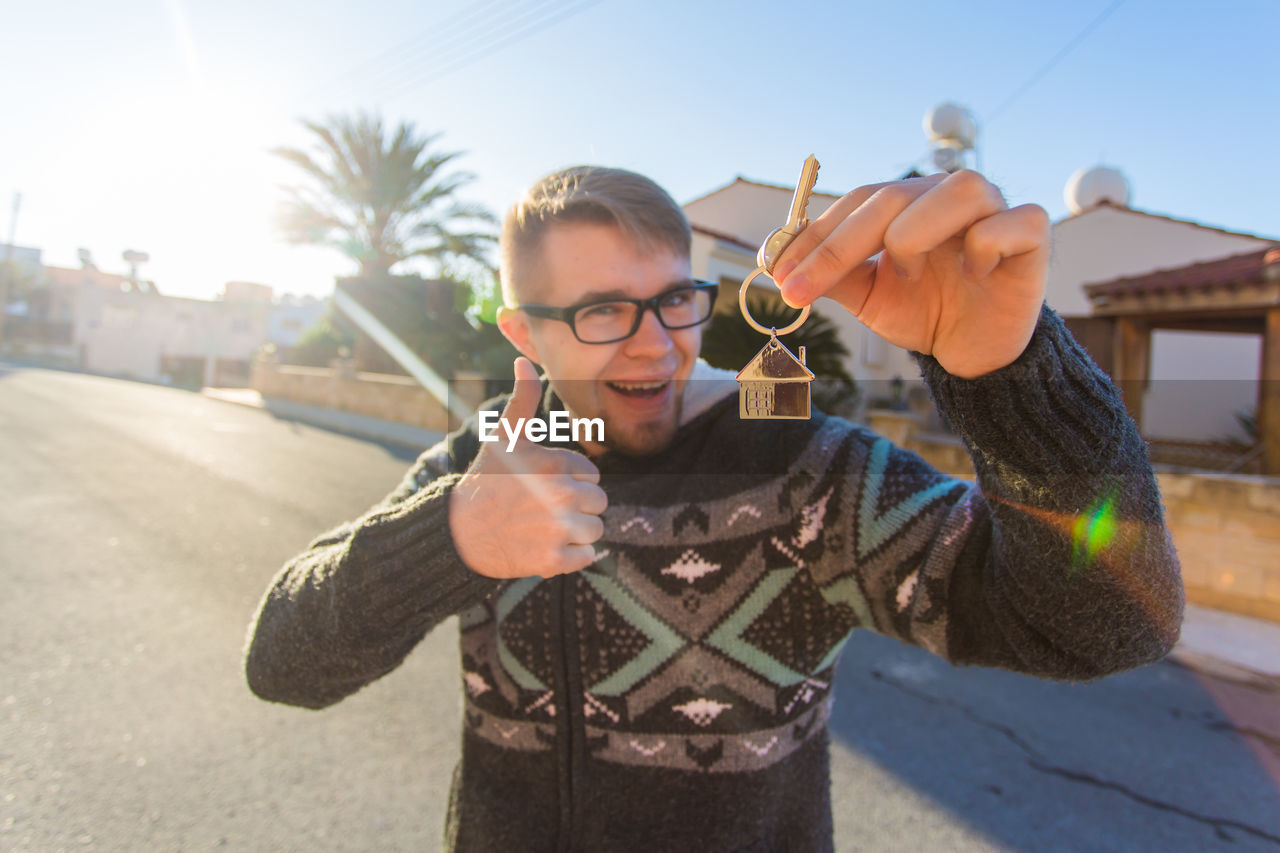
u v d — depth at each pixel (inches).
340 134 622.2
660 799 36.4
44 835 93.7
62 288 1606.8
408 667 140.7
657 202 37.8
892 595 34.5
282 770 108.2
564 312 37.2
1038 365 24.6
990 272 22.9
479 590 28.2
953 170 24.5
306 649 31.9
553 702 37.5
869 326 26.2
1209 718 131.6
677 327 38.0
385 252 647.8
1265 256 312.2
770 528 36.5
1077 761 117.1
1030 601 28.2
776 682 36.5
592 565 37.3
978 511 32.8
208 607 167.9
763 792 36.3
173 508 266.2
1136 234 484.4
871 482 35.4
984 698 137.0
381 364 668.7
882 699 136.6
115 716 120.6
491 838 38.1
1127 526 26.2
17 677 131.9
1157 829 101.1
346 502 286.5
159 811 98.8
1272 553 180.4
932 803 106.1
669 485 37.6
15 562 195.2
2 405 585.3
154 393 845.2
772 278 25.5
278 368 824.3
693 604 36.4
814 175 25.0
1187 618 180.2
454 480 29.6
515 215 39.4
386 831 96.6
